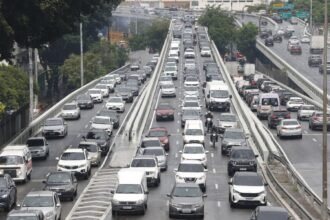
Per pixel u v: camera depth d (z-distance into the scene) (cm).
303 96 12375
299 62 17925
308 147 8262
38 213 4241
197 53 19762
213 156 7644
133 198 5072
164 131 8094
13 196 5359
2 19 6500
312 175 6738
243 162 6512
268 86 13500
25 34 7281
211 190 6022
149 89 12238
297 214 4866
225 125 8806
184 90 12638
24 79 10681
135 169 5641
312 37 19062
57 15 7281
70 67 18000
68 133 9275
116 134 9006
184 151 6888
